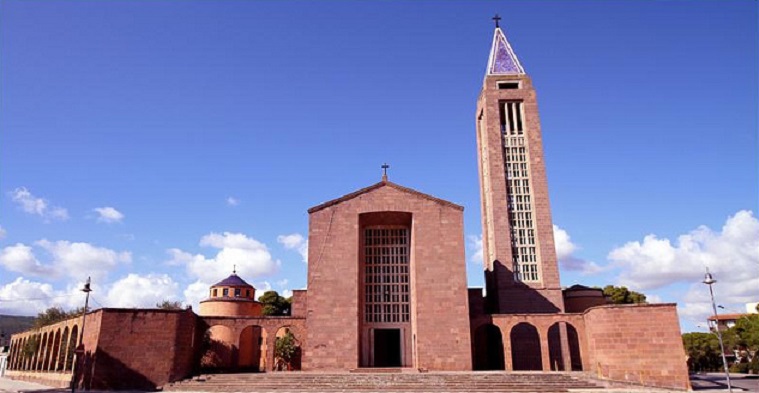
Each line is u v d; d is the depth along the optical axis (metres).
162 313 38.94
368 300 48.09
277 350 52.47
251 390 34.47
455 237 46.66
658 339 33.91
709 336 73.25
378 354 47.91
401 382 35.88
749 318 62.16
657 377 33.41
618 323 35.56
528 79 61.94
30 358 57.66
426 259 46.12
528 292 53.50
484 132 63.25
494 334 54.47
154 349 37.97
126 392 35.06
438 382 35.59
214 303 61.69
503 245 55.31
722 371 68.75
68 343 44.50
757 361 57.44
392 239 50.06
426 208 47.50
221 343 56.62
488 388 33.94
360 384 35.38
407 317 47.47
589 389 32.72
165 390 36.09
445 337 43.91
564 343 50.91
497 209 56.66
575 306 56.50
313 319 44.50
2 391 37.38
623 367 34.75
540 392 32.47
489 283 59.59
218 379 38.12
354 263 46.00
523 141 59.84
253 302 63.91
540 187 57.28
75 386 38.38
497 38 66.12
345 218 47.38
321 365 43.31
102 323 37.50
